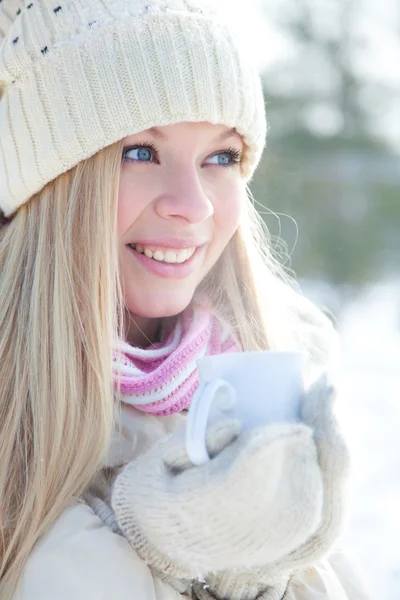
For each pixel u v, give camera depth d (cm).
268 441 118
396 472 338
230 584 137
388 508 304
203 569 125
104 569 135
